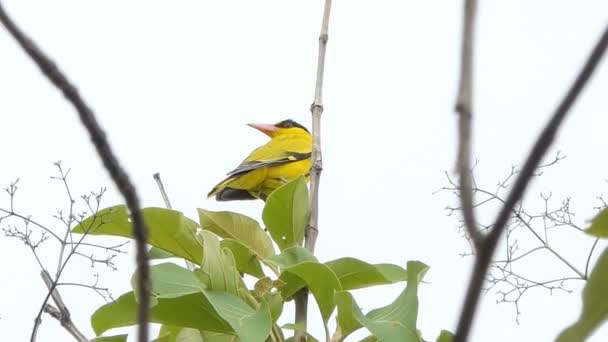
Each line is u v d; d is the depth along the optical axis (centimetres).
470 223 259
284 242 788
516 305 736
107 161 299
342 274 751
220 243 762
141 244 312
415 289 660
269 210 785
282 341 715
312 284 701
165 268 680
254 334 635
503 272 741
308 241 782
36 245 695
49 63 290
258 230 784
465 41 266
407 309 653
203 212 784
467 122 263
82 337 644
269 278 731
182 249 755
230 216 786
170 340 768
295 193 785
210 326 689
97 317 695
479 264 258
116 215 719
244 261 768
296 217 786
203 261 686
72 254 697
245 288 726
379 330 640
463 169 262
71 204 712
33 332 642
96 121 296
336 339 697
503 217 255
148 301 315
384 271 763
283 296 735
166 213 737
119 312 695
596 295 309
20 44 288
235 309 660
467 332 260
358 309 671
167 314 689
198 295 678
